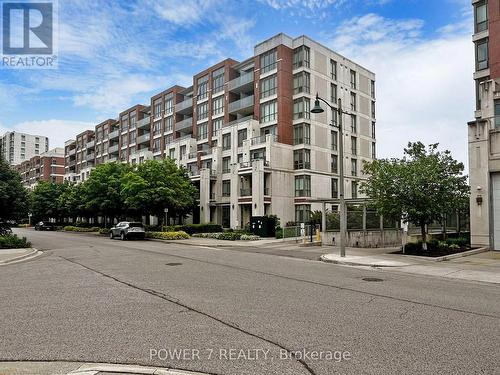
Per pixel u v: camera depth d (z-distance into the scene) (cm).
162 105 6719
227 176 4891
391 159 2016
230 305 789
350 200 2452
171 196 3506
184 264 1496
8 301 830
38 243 2814
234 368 467
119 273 1248
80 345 546
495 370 465
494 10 2592
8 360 492
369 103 5406
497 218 2042
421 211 1828
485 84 2245
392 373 454
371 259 1700
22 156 15112
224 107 5312
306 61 4541
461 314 736
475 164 2108
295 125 4484
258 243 2758
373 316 713
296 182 4406
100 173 4375
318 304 807
